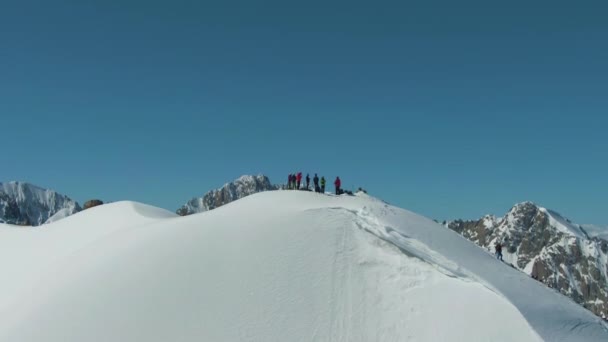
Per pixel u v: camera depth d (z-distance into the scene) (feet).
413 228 104.73
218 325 78.02
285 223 97.14
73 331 81.97
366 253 86.89
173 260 92.12
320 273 84.89
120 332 79.10
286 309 79.87
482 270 94.73
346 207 110.22
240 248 91.86
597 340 79.36
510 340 71.92
